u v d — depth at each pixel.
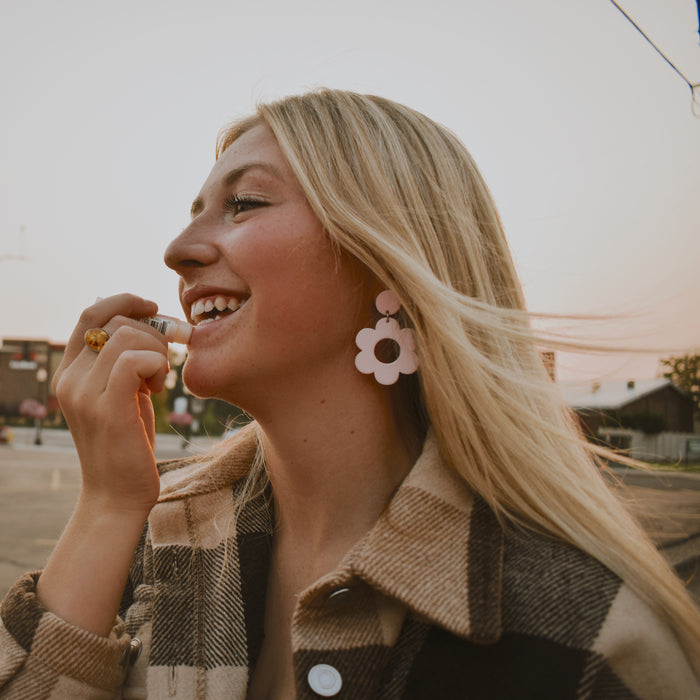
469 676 0.74
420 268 0.89
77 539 0.90
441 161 1.00
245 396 0.90
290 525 0.99
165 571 1.01
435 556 0.80
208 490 1.07
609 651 0.70
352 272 0.91
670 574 0.82
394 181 0.94
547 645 0.71
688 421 35.97
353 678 0.77
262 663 0.94
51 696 0.82
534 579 0.77
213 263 0.90
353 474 0.93
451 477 0.88
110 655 0.86
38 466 18.92
